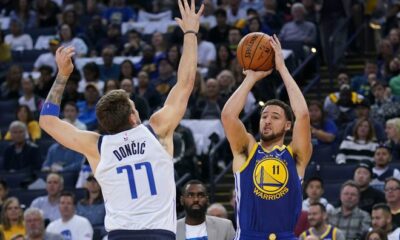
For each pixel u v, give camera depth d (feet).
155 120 42.09
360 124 86.53
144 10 129.59
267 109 45.91
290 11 118.11
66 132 42.32
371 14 114.62
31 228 74.49
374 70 101.81
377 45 112.57
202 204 60.23
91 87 100.12
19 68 109.81
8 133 100.89
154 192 40.81
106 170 41.22
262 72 46.80
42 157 97.45
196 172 87.86
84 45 115.75
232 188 91.66
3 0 132.36
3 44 117.80
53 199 84.48
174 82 101.14
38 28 124.67
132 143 41.27
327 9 110.22
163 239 40.34
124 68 105.81
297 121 45.62
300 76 106.11
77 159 93.40
